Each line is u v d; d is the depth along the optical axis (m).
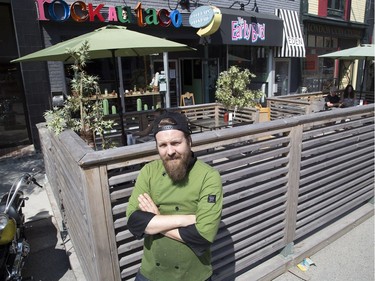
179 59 9.80
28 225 4.14
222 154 2.42
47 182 5.26
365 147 3.86
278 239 3.10
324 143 3.30
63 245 3.68
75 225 2.79
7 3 6.86
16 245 2.74
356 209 4.19
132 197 1.82
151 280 1.85
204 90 10.35
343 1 13.80
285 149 2.83
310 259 3.30
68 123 3.28
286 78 12.25
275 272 3.03
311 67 13.18
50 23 6.93
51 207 4.45
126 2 7.92
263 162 2.73
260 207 2.80
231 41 9.30
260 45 10.31
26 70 6.93
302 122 2.86
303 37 12.25
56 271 3.25
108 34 3.58
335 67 14.45
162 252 1.75
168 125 1.61
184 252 1.72
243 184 2.60
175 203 1.70
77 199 2.34
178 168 1.63
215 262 2.63
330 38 13.85
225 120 6.66
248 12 10.05
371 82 15.27
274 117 8.44
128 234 2.10
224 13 8.99
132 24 7.86
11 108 7.41
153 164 1.83
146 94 8.55
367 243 3.59
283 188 2.94
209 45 10.20
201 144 2.26
